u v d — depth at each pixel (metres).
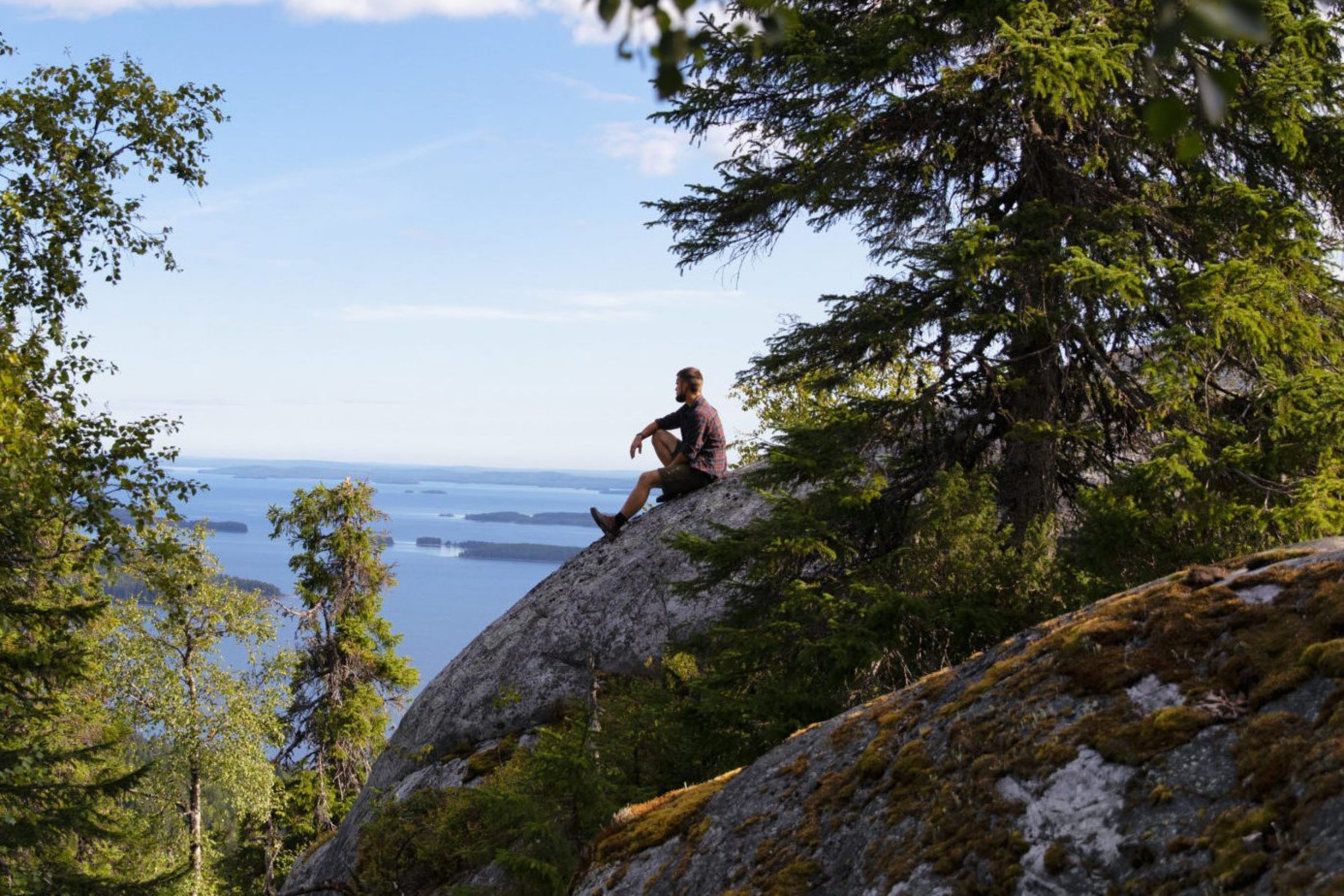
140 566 14.62
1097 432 8.59
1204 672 3.04
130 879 22.75
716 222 10.45
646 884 4.11
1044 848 2.79
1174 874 2.47
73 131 14.97
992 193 10.16
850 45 9.00
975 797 3.12
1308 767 2.44
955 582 7.96
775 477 8.97
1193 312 8.05
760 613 8.97
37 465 13.41
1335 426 7.22
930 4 8.67
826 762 3.95
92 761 14.89
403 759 12.09
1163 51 1.15
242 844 27.83
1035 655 3.57
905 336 8.96
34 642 14.93
